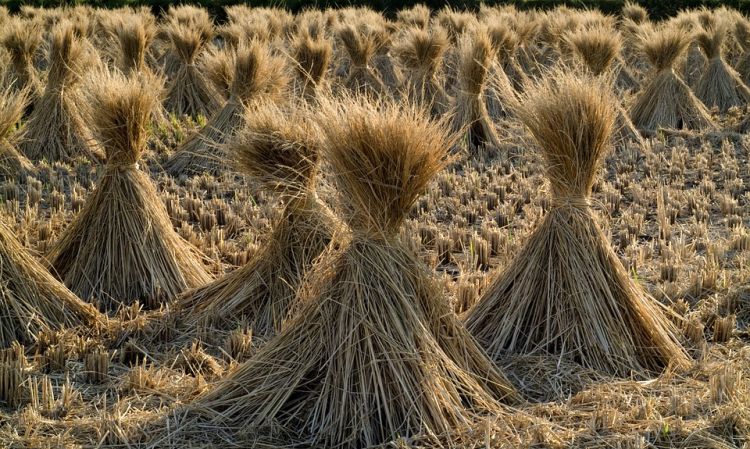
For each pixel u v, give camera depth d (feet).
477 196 27.12
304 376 13.42
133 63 36.14
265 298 17.49
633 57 48.55
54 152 30.48
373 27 44.29
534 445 12.55
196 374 15.01
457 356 13.88
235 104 29.58
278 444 12.80
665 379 14.71
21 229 22.16
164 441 12.78
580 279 15.47
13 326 16.34
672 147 32.63
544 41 48.88
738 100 41.32
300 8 69.97
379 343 13.07
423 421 12.71
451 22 47.83
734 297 17.98
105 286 18.79
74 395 14.08
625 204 26.50
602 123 15.34
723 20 41.78
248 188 27.02
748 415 13.15
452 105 34.35
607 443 12.59
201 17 45.47
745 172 29.37
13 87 34.73
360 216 13.55
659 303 16.66
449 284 18.67
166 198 25.39
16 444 12.59
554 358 15.28
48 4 65.16
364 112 13.10
